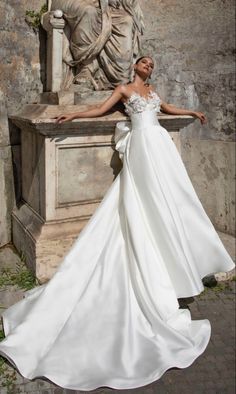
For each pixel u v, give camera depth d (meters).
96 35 3.24
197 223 3.12
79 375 2.24
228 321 2.90
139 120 2.99
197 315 2.97
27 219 3.46
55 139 3.06
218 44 3.97
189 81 4.29
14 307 2.75
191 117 3.47
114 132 3.30
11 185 3.82
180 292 2.82
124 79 3.44
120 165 3.43
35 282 3.13
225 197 4.20
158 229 2.82
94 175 3.33
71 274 2.77
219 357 2.50
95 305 2.65
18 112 3.58
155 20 4.15
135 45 3.55
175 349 2.45
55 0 3.38
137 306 2.67
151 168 2.86
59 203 3.22
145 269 2.69
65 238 3.20
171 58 4.25
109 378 2.22
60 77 3.35
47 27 3.37
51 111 3.02
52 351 2.36
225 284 3.44
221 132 4.12
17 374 2.27
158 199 2.82
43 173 3.14
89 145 3.23
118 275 2.77
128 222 2.80
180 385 2.26
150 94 3.10
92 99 3.27
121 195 3.01
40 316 2.54
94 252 2.87
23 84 3.69
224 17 3.89
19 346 2.37
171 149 3.06
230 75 3.92
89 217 3.34
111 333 2.48
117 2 3.40
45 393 2.15
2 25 3.46
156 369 2.29
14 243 3.80
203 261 3.14
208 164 4.30
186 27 4.13
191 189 3.10
